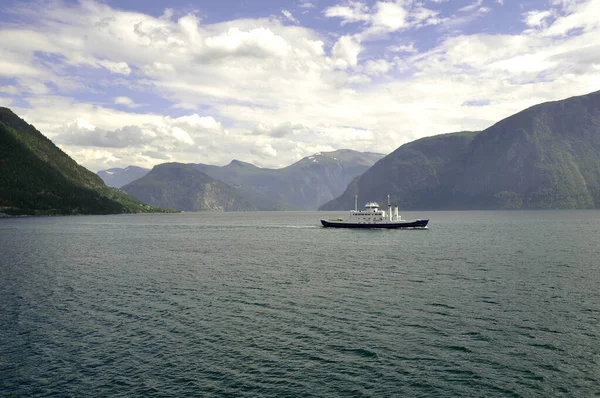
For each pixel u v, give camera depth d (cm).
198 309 5353
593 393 3166
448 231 19438
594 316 4938
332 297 5944
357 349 3991
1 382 3388
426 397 3119
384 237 16500
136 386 3309
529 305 5431
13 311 5288
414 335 4341
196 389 3253
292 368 3600
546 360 3719
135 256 10788
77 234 18862
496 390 3219
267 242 15038
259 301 5741
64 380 3416
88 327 4662
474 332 4416
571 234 16825
